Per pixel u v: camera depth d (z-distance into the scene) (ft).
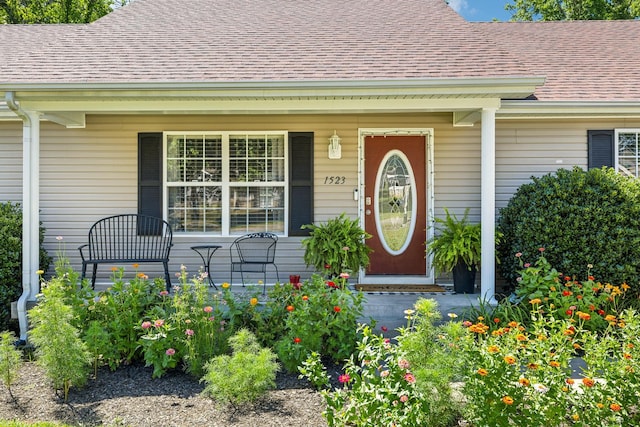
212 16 24.12
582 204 17.39
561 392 8.66
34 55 19.03
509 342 10.18
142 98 16.65
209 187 22.35
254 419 10.11
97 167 22.03
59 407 10.88
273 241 22.07
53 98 16.66
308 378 12.07
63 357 11.07
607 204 17.07
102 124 22.02
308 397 11.25
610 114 19.92
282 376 12.64
